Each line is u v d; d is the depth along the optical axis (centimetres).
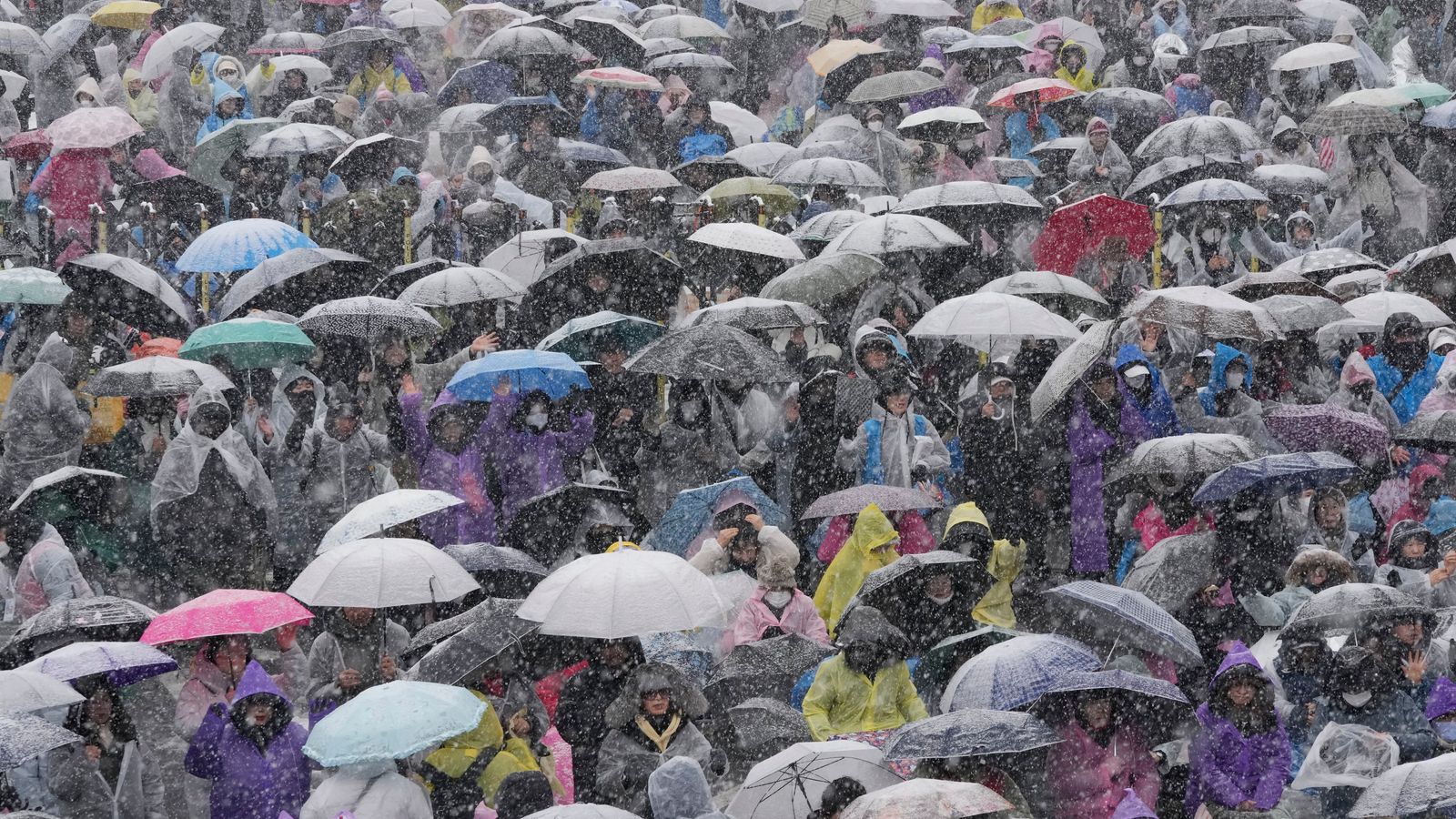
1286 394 5512
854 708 3897
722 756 3656
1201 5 9125
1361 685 3881
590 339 5231
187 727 3791
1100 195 6144
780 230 6581
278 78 7956
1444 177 7169
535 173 7150
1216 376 5272
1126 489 4881
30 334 5550
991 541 4478
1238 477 4441
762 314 5109
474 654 3728
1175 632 3891
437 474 4947
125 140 6994
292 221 7069
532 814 3206
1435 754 3853
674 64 7981
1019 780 3516
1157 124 7744
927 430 4984
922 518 4769
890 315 5709
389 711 3378
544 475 4981
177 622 3781
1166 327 5503
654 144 7550
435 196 6719
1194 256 6606
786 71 8706
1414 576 4584
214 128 7544
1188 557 4353
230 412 4928
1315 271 6228
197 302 6538
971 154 7144
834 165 6569
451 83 7750
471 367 4878
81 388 5419
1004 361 5453
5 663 3925
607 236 5991
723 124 7656
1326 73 7925
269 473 4938
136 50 8525
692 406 5047
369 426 5262
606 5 8325
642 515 5034
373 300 5297
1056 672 3575
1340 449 4959
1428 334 5688
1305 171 7044
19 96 7812
